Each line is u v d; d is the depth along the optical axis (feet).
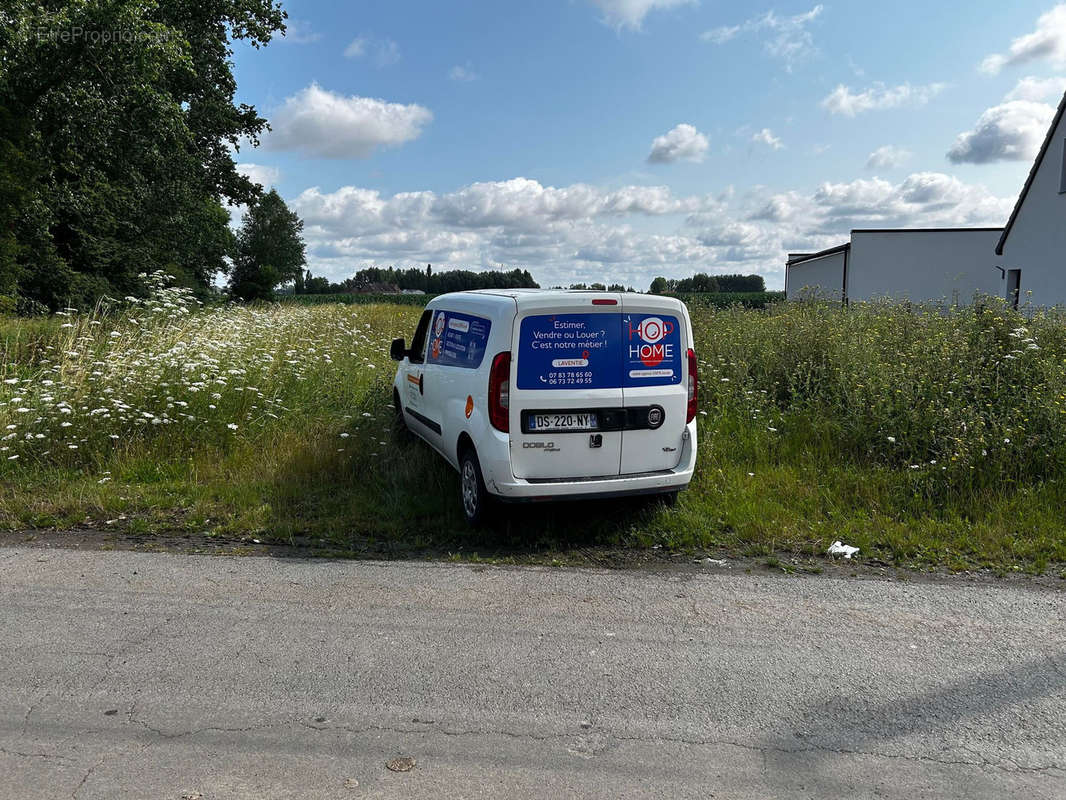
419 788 8.40
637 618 13.34
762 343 31.71
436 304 23.40
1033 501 19.25
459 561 16.29
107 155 71.51
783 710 10.25
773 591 14.70
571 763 8.94
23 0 57.77
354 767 8.80
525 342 17.01
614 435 17.62
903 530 17.85
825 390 27.04
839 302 40.65
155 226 95.76
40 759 8.89
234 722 9.78
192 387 24.93
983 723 9.94
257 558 16.30
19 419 23.43
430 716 9.99
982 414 22.16
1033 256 64.54
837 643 12.37
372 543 17.38
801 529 18.13
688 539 17.42
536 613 13.52
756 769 8.87
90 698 10.37
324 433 25.52
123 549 16.80
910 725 9.89
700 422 25.76
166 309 35.55
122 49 60.80
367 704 10.28
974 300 33.37
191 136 73.67
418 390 23.38
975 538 17.40
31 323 43.32
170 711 10.03
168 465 22.58
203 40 77.36
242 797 8.20
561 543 17.51
